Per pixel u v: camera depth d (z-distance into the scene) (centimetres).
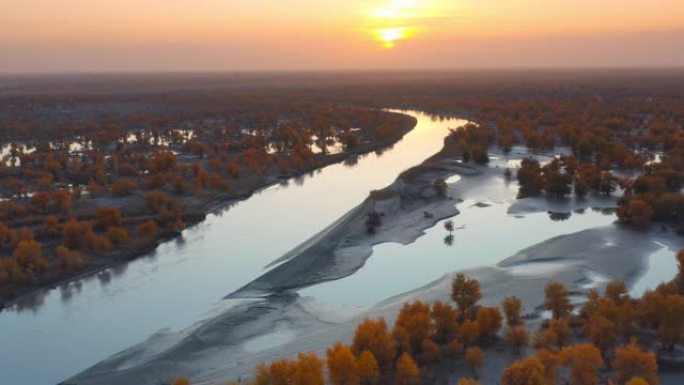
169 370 6519
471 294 7138
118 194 13375
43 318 7956
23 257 8981
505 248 10338
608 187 13525
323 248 10162
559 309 6956
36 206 11944
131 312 8081
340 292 8562
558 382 5662
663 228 10925
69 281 9069
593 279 8706
